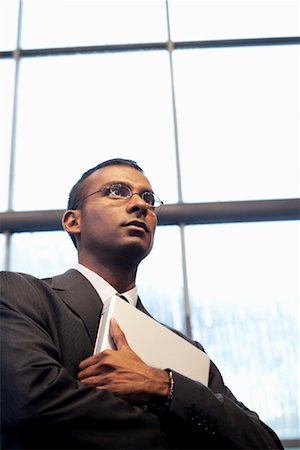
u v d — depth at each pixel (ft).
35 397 3.45
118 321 4.19
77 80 11.48
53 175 10.55
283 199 10.22
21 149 10.79
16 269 9.71
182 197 10.31
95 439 3.45
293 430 8.58
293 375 9.03
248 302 9.57
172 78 11.48
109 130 10.96
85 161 10.67
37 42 11.87
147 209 5.28
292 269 9.86
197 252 9.89
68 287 4.66
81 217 5.44
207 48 11.88
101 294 4.80
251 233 10.10
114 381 3.75
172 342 4.51
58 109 11.19
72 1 12.23
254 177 10.63
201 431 3.81
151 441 3.54
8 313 4.01
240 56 11.84
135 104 11.24
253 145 10.94
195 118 11.16
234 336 9.30
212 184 10.51
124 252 5.04
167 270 9.71
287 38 11.96
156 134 10.94
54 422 3.43
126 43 11.82
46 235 10.04
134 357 3.93
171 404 3.77
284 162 10.79
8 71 11.56
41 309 4.21
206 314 9.43
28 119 11.09
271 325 9.41
